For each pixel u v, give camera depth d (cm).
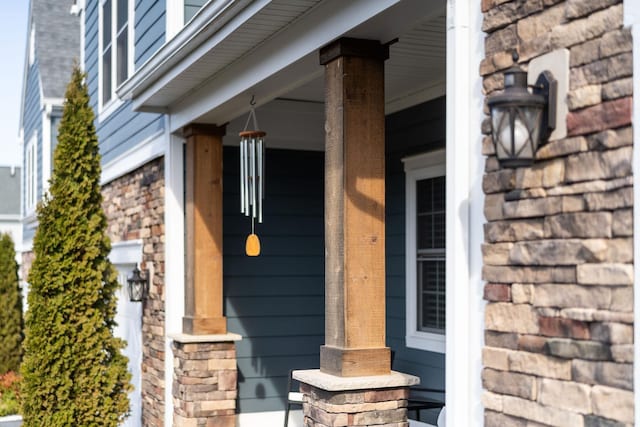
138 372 850
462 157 326
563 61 279
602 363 262
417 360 688
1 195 2838
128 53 891
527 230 295
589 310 267
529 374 291
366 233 428
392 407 423
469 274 325
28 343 669
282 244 809
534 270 291
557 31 284
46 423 659
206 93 645
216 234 703
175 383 709
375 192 430
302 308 813
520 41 301
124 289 933
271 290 804
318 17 451
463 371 322
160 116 782
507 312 303
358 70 432
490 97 296
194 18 519
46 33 1565
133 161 873
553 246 282
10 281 1193
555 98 282
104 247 701
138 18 854
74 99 702
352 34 425
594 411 264
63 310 671
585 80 272
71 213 680
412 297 693
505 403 301
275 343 802
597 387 263
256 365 794
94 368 678
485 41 319
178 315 744
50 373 664
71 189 683
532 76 294
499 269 307
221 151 707
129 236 897
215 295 700
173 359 723
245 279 796
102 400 684
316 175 824
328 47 444
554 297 282
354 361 421
